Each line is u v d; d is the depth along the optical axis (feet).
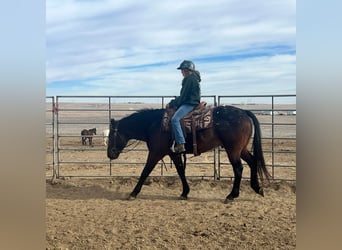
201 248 13.24
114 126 22.89
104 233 14.84
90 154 41.39
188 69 20.71
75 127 78.48
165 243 13.75
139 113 22.59
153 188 24.31
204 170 29.89
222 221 16.43
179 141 20.48
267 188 23.49
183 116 20.65
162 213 18.01
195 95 20.70
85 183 25.36
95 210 18.62
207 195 22.56
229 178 26.32
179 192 23.35
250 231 14.97
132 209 18.84
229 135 20.49
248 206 19.33
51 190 23.65
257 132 21.04
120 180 25.93
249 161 21.59
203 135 20.58
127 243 13.74
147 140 22.24
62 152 43.09
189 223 16.20
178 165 21.79
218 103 25.13
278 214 17.53
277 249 13.02
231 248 13.23
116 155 23.11
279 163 33.04
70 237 14.28
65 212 18.13
